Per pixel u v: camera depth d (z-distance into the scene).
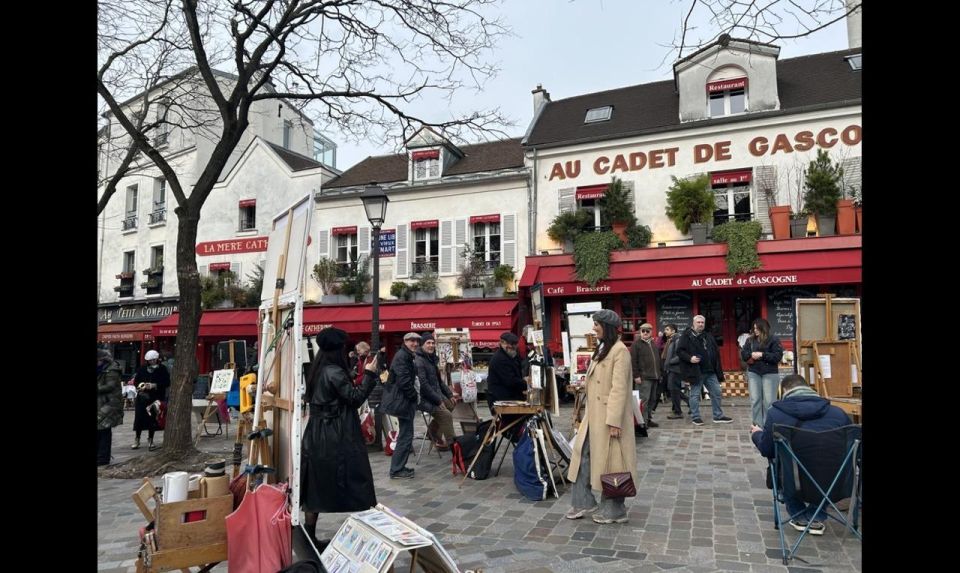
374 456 9.04
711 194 15.79
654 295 16.50
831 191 14.55
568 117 20.11
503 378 7.26
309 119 10.93
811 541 4.62
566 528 5.14
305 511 4.55
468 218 19.03
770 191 15.77
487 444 7.12
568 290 16.47
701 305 16.16
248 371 5.56
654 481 6.60
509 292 18.03
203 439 11.05
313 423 4.60
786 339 15.15
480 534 5.07
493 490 6.57
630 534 4.91
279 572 3.24
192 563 3.33
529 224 18.22
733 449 8.17
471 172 19.56
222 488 3.61
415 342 7.66
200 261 23.09
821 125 15.61
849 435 4.29
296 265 3.98
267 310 4.57
